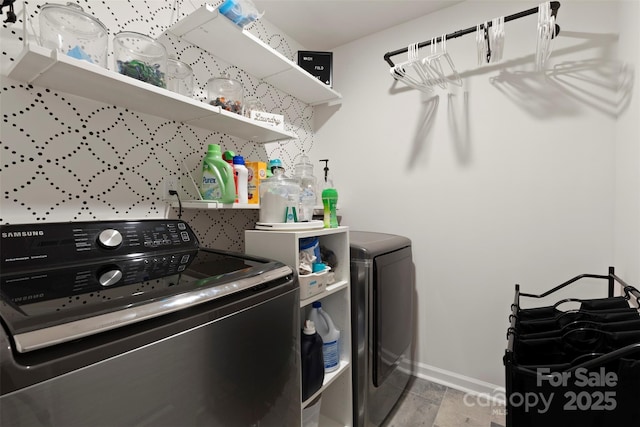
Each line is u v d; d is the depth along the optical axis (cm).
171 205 129
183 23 124
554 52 153
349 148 221
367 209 214
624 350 68
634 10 119
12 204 88
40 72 83
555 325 105
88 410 45
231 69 158
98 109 106
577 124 148
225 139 155
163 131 126
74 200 100
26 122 90
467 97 176
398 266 165
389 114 204
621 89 133
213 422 64
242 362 72
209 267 88
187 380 59
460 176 180
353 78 219
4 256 75
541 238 158
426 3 178
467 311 180
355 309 141
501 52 149
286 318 88
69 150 99
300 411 96
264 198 128
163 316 56
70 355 44
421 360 196
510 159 165
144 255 100
